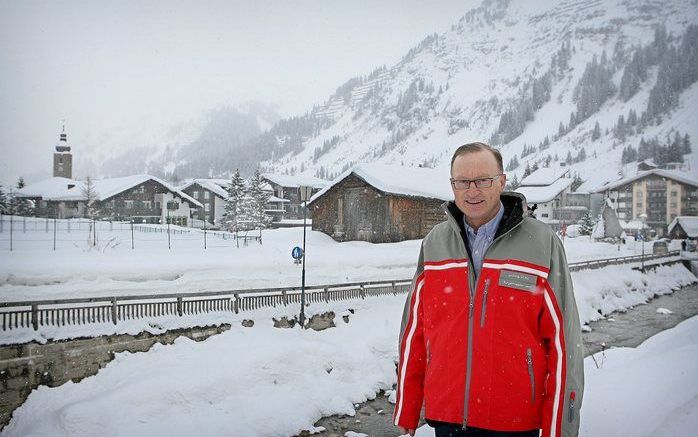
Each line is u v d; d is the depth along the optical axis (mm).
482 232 3570
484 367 3301
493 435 3258
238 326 18766
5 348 14516
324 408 16406
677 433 5473
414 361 3889
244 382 16172
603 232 71438
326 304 21625
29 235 39656
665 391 7184
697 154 162625
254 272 25094
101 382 15570
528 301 3305
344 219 43750
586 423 6477
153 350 16766
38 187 78875
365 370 18828
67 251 28938
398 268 30344
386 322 22109
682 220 81312
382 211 41094
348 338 20578
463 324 3408
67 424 13289
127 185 73062
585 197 104625
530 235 3434
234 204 75500
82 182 81312
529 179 110375
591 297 33531
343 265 28828
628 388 7625
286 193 93000
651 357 9633
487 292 3359
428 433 7527
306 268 27094
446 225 3775
